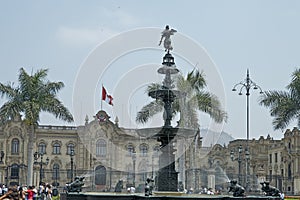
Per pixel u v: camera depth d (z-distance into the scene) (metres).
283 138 87.69
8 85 40.25
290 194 73.50
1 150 83.00
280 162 88.50
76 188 18.61
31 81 40.28
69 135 86.00
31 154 40.62
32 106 39.06
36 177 75.19
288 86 38.72
